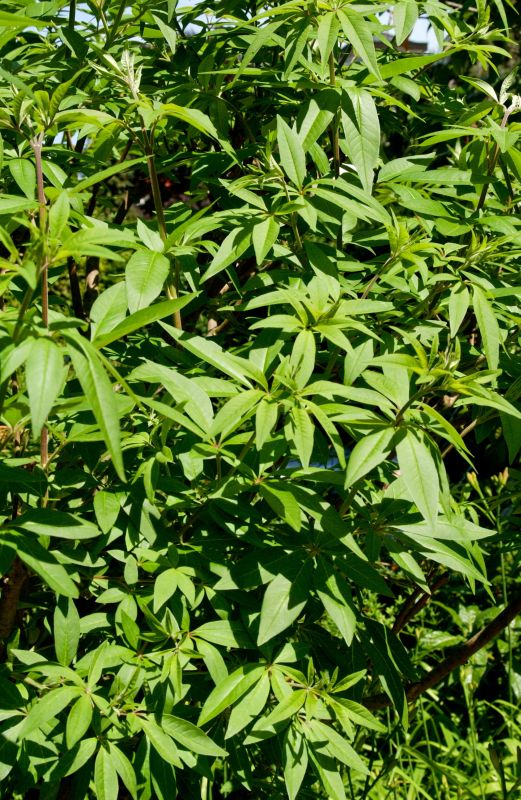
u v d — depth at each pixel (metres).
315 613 1.82
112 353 1.87
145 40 2.30
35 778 1.46
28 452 1.58
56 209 1.16
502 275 1.93
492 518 2.21
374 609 3.28
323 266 1.65
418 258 1.64
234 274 1.77
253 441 1.51
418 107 2.41
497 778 3.23
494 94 1.85
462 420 2.39
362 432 1.51
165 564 1.53
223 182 1.68
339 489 1.70
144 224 1.70
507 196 1.93
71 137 2.39
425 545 1.60
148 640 1.53
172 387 1.45
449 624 4.12
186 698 1.71
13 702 1.44
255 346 1.61
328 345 1.81
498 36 2.13
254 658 1.73
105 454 1.63
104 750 1.45
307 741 1.53
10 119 1.46
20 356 1.05
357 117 1.68
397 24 1.71
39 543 1.38
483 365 1.89
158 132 2.05
